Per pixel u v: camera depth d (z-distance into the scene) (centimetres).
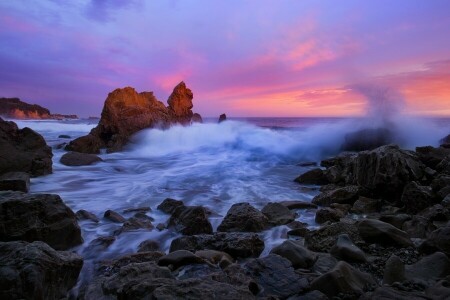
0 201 622
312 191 1209
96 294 460
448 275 470
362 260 559
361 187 1045
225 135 2756
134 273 476
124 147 2466
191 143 2688
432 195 885
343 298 427
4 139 1362
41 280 438
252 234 669
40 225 635
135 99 3009
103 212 937
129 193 1167
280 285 471
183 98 3456
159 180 1401
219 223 854
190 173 1573
